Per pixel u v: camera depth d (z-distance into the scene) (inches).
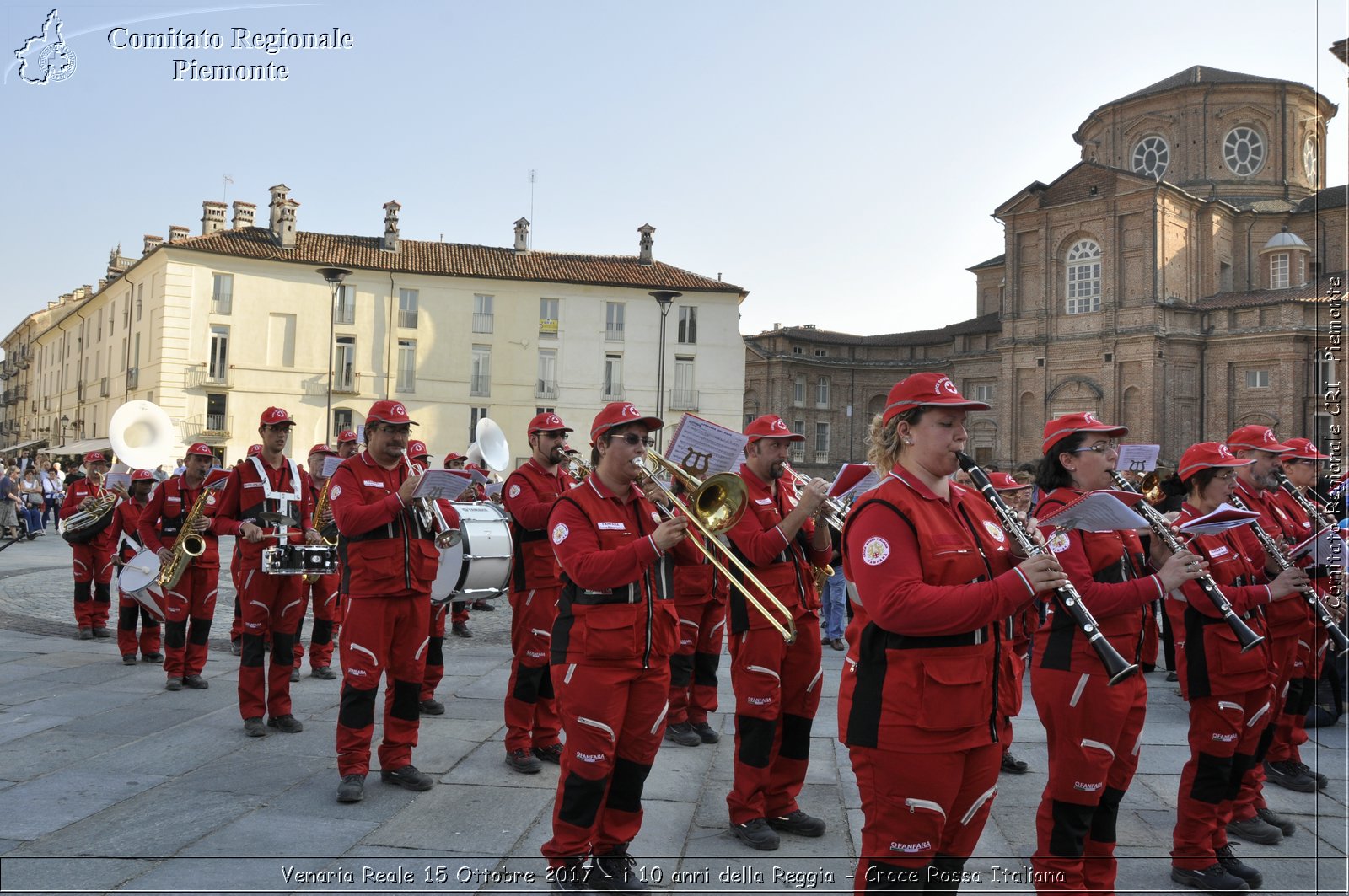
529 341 1772.9
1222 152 2000.5
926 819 130.6
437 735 285.7
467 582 314.8
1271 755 257.1
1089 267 1931.6
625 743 178.7
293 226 1707.7
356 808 218.1
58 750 256.8
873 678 135.3
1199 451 215.3
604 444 185.5
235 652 414.3
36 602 556.1
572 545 177.0
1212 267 1920.5
